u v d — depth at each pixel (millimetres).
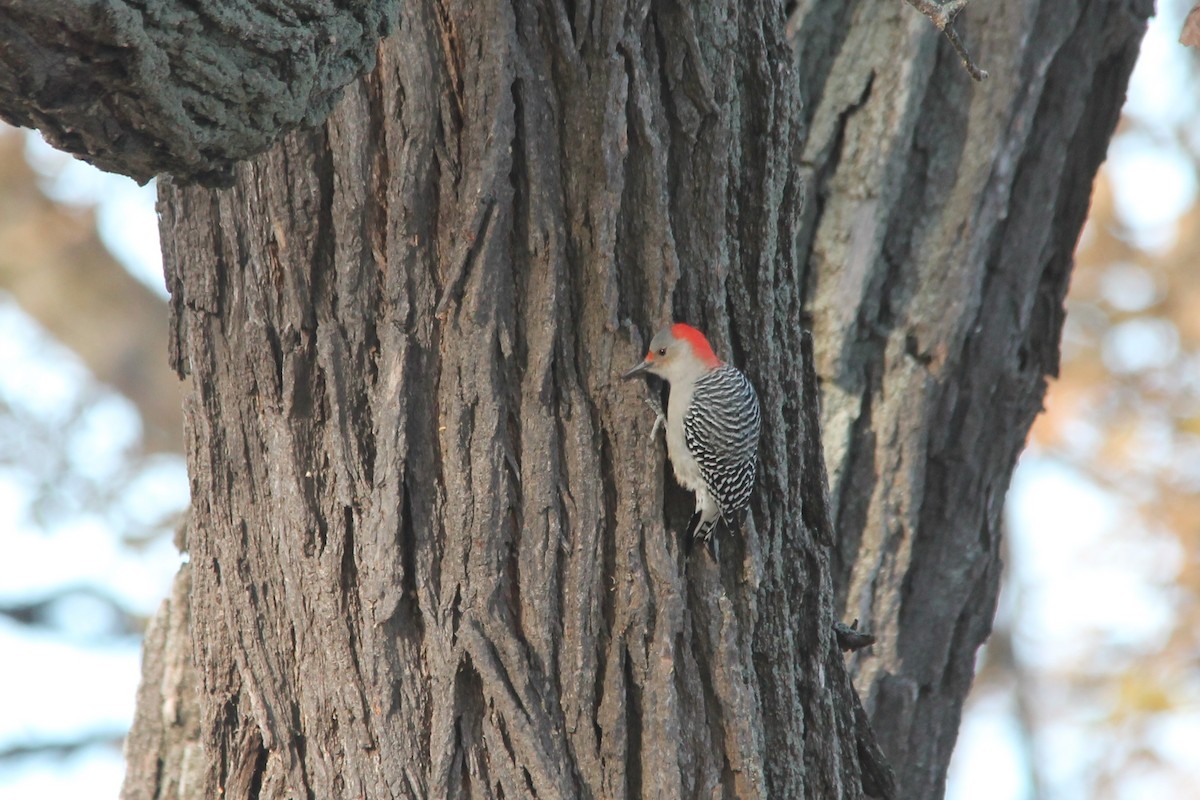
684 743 9641
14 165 28625
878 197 13648
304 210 9758
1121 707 28250
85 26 6887
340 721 9742
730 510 10086
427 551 9625
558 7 9562
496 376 9672
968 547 13844
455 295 9648
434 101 9562
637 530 9805
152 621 13219
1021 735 30438
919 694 13766
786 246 10758
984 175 13555
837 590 13633
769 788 10047
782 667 10312
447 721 9469
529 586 9578
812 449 11031
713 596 9961
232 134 7727
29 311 29109
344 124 9648
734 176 10258
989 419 13820
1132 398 28750
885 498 13609
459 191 9617
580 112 9695
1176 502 28281
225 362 10188
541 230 9688
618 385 9891
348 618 9734
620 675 9594
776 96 10312
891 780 11258
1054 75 13820
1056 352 14266
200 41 7320
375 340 9805
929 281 13656
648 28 9805
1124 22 13820
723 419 9836
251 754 10258
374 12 8070
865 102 13820
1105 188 29062
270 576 10125
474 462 9609
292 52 7648
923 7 9070
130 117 7430
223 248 10117
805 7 14000
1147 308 28906
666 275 10023
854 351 13742
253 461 10141
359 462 9766
